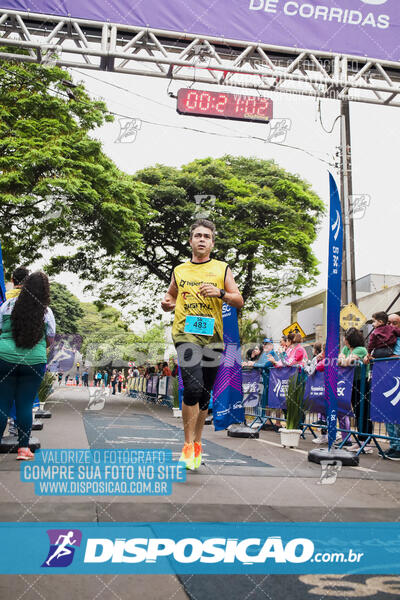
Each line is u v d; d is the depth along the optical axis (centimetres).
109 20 873
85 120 1343
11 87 1280
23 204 1230
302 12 928
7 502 252
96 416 920
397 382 494
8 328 396
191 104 900
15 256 1409
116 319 2117
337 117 1129
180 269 396
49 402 1305
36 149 1216
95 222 1425
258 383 862
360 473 393
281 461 448
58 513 234
